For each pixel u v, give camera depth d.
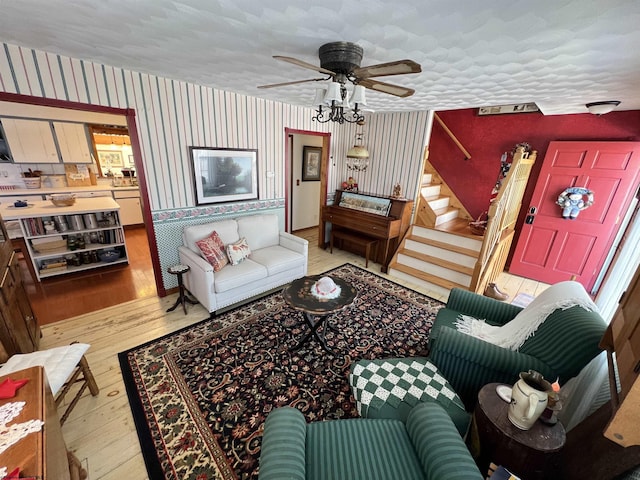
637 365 0.89
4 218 3.09
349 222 4.46
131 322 2.69
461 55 1.79
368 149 4.57
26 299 2.20
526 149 3.81
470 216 4.61
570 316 1.56
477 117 4.27
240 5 1.27
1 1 1.28
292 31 1.54
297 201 5.72
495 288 3.50
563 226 3.77
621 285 2.24
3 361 1.62
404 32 1.49
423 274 3.76
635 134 3.24
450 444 1.05
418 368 1.68
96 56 2.13
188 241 3.01
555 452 1.11
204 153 3.15
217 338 2.48
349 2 1.20
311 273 3.96
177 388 1.96
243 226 3.43
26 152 4.59
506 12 1.24
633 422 0.89
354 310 3.04
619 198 3.36
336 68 1.70
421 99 3.14
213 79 2.68
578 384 1.57
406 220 4.20
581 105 3.04
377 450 1.15
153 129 2.75
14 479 0.77
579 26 1.33
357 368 1.67
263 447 1.06
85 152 5.21
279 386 2.00
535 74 2.10
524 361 1.52
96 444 1.57
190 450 1.56
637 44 1.46
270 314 2.88
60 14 1.42
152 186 2.87
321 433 1.22
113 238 3.89
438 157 4.77
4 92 2.01
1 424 0.94
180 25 1.52
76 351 1.66
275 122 3.75
